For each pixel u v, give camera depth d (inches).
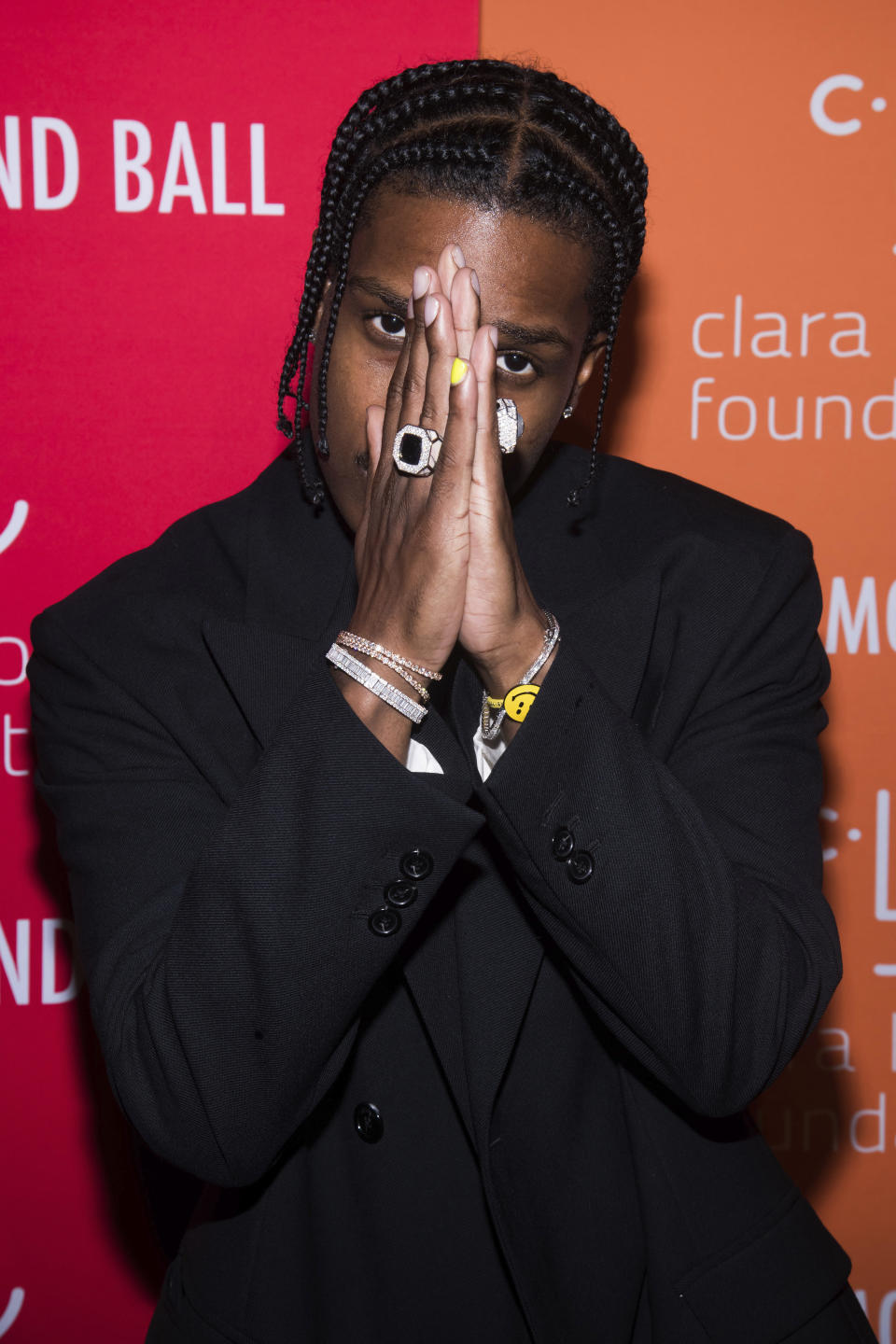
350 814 30.0
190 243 61.0
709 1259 35.6
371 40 60.3
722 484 64.4
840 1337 36.3
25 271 60.4
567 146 32.1
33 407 61.3
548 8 60.7
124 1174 66.3
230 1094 31.0
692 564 38.9
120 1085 32.5
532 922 35.5
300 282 61.6
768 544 40.6
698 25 61.3
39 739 39.0
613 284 35.1
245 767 36.3
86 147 60.0
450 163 31.2
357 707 30.6
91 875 35.5
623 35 61.1
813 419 64.2
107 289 60.9
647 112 61.6
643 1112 36.4
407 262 31.8
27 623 62.5
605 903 31.5
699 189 62.4
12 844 64.1
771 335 63.6
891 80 62.2
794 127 62.2
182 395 61.9
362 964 30.6
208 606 38.0
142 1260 66.7
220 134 60.4
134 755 36.4
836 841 67.1
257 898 30.1
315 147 60.9
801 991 33.2
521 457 34.5
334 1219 35.9
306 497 39.3
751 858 34.8
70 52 59.4
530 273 31.6
